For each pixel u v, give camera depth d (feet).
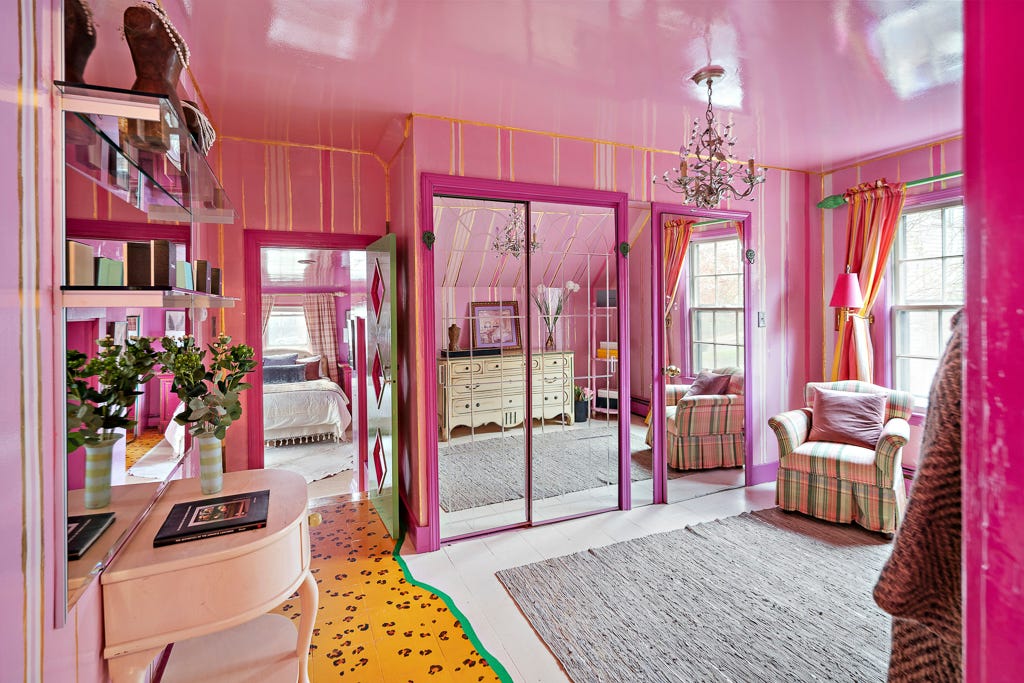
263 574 4.88
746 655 6.87
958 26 7.20
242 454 11.31
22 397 2.96
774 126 10.95
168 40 4.57
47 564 3.23
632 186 12.02
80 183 4.04
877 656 6.81
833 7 6.71
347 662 6.89
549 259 11.50
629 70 8.40
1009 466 0.86
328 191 11.84
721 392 13.25
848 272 13.47
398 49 7.66
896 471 10.25
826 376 14.57
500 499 11.38
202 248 9.53
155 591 4.41
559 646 7.12
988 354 0.89
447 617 7.88
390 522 10.83
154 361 5.37
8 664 2.73
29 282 3.08
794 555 9.61
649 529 10.96
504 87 8.95
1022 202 0.82
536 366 11.59
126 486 4.77
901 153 12.65
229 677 5.23
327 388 19.35
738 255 13.38
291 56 7.84
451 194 10.30
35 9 3.18
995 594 0.89
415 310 10.12
